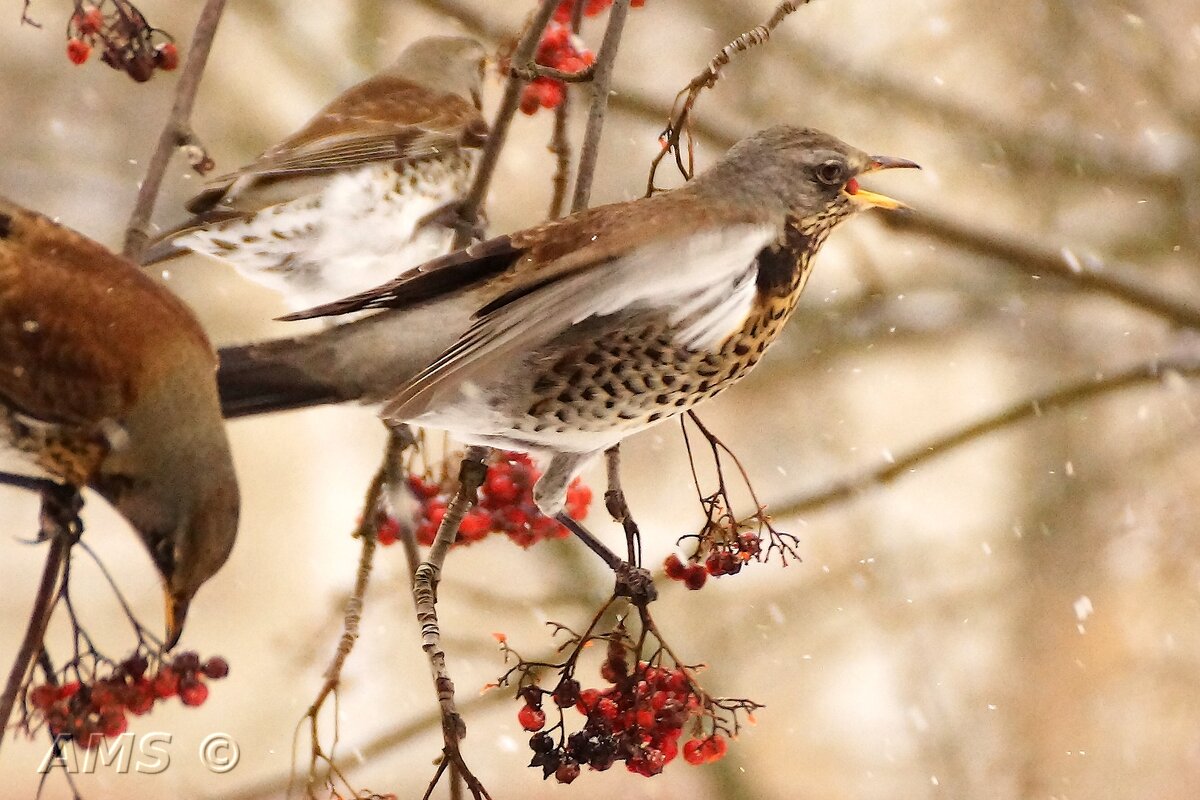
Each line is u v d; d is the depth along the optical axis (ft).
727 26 43.34
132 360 18.51
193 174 44.96
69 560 18.44
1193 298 41.01
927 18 45.70
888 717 50.31
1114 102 44.70
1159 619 45.42
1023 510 45.50
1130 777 44.32
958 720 45.24
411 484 25.82
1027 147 43.24
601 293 19.58
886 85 43.42
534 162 48.34
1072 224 45.34
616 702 20.79
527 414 22.58
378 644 47.09
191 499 18.74
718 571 21.98
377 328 21.70
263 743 49.01
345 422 66.33
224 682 52.39
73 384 18.39
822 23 45.96
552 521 25.58
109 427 18.49
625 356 22.35
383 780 50.49
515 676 38.55
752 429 51.34
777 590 45.85
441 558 21.52
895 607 44.57
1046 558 44.86
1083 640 44.88
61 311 18.43
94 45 23.82
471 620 48.88
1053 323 45.50
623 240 19.86
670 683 20.86
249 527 64.95
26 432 18.58
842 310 43.42
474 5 44.39
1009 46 45.34
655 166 22.71
